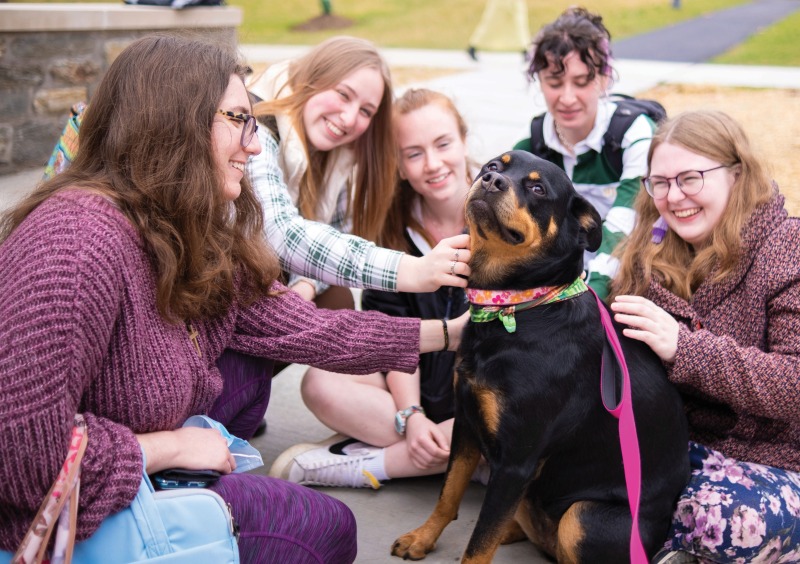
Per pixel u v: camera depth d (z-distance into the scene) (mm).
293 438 3629
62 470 1832
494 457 2609
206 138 2158
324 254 2914
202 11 7457
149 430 2109
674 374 2641
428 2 21984
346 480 3223
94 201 2018
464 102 9875
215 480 2156
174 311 2146
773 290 2627
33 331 1803
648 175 2930
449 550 2852
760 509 2473
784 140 7688
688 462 2701
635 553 2312
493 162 2766
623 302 2682
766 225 2705
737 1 20250
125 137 2105
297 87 3379
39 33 6668
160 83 2129
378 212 3545
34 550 1808
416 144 3406
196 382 2252
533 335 2561
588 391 2584
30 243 1904
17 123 6711
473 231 2629
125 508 1924
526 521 2840
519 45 14680
